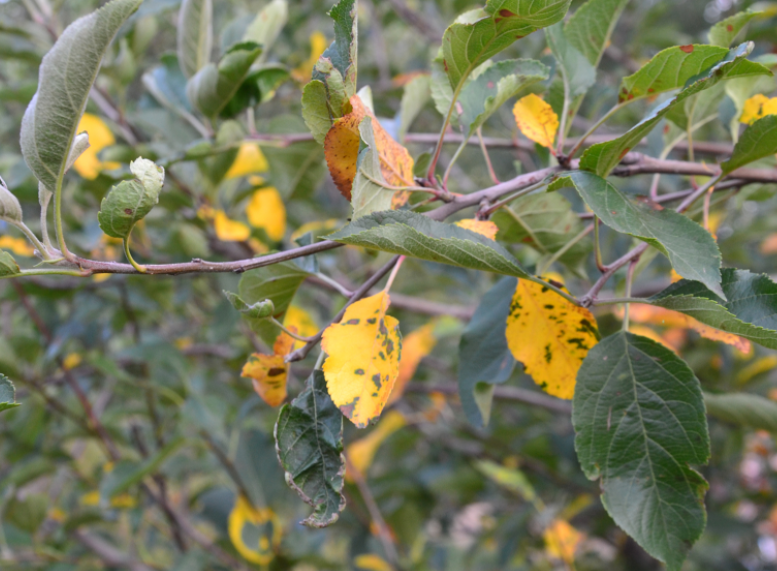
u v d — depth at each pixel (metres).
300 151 0.71
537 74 0.52
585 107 1.00
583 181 0.47
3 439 1.00
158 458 0.74
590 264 0.79
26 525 0.89
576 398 0.49
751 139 0.50
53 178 0.45
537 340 0.52
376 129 0.49
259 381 0.51
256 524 0.88
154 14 0.75
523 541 1.33
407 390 1.15
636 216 0.47
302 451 0.48
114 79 0.79
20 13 1.23
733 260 1.20
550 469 1.22
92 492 1.04
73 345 1.03
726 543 1.43
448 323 1.05
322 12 1.42
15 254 0.83
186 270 0.46
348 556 1.15
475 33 0.48
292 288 0.53
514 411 1.55
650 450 0.48
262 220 0.89
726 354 1.06
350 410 0.47
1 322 1.31
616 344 0.49
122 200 0.44
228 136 0.66
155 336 1.02
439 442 1.37
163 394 0.92
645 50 1.47
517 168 0.60
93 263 0.45
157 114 0.81
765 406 0.63
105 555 0.96
